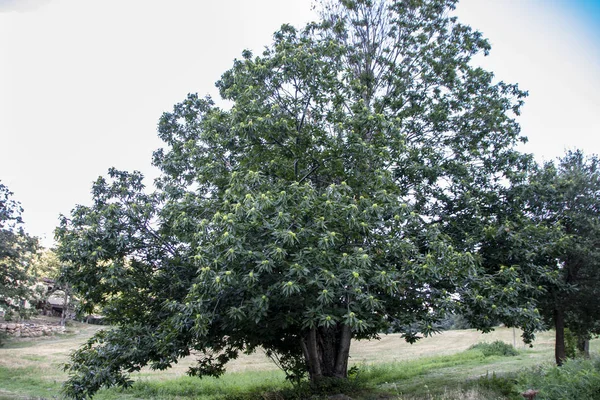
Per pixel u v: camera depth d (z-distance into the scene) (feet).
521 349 83.92
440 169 40.14
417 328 30.96
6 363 69.92
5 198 74.23
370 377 51.96
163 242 37.37
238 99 36.76
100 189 38.93
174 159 44.11
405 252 29.55
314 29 49.70
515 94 47.62
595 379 19.47
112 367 30.91
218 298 27.84
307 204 26.89
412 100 45.98
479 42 49.29
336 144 34.50
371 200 30.42
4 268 77.61
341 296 27.76
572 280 41.81
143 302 37.99
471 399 29.71
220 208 32.91
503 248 38.17
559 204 42.11
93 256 32.50
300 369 44.86
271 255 25.45
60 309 164.76
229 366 76.79
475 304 32.48
